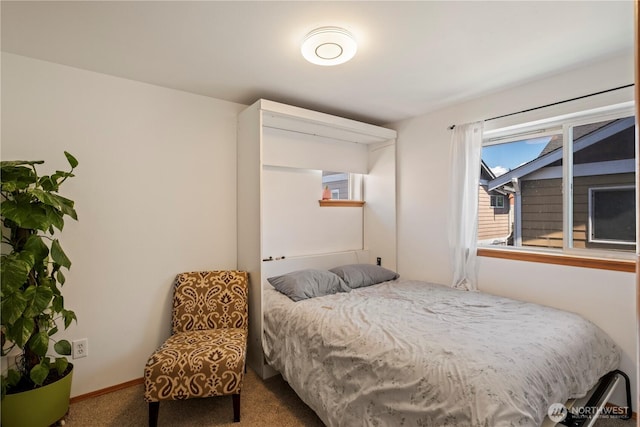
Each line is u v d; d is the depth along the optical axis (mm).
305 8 1523
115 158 2305
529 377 1338
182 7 1516
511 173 2756
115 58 2035
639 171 439
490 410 1182
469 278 2756
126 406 2111
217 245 2777
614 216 2213
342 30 1691
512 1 1464
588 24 1648
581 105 2156
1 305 1616
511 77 2309
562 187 2434
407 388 1440
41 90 2055
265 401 2162
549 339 1669
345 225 3572
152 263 2461
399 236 3377
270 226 3012
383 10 1536
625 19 1603
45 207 1762
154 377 1809
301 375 1985
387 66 2141
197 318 2402
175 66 2148
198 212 2678
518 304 2289
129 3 1483
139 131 2400
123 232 2340
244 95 2684
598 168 2277
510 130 2656
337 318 2035
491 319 1977
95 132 2230
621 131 2182
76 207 2164
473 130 2697
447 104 2867
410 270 3273
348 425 1630
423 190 3145
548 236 2543
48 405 1804
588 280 2162
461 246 2764
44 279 1831
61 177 1992
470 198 2721
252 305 2631
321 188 3377
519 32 1727
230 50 1933
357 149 3572
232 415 2010
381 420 1505
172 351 1953
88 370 2209
